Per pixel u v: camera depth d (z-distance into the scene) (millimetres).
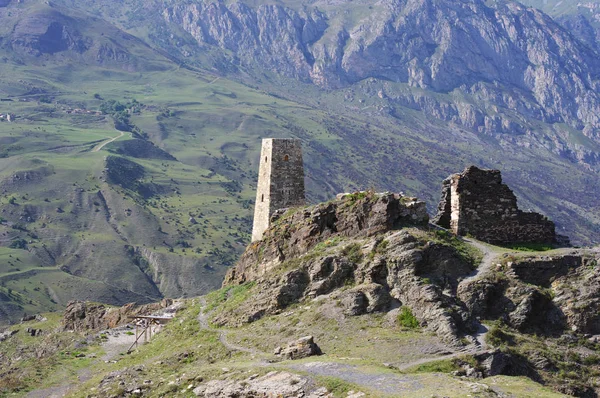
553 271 63938
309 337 59188
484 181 73125
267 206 93750
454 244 68125
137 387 61594
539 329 60844
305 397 49031
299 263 72125
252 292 76375
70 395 68312
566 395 51375
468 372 53844
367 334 60094
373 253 66375
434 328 58781
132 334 100750
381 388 48094
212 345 67750
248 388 52531
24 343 116188
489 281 62125
